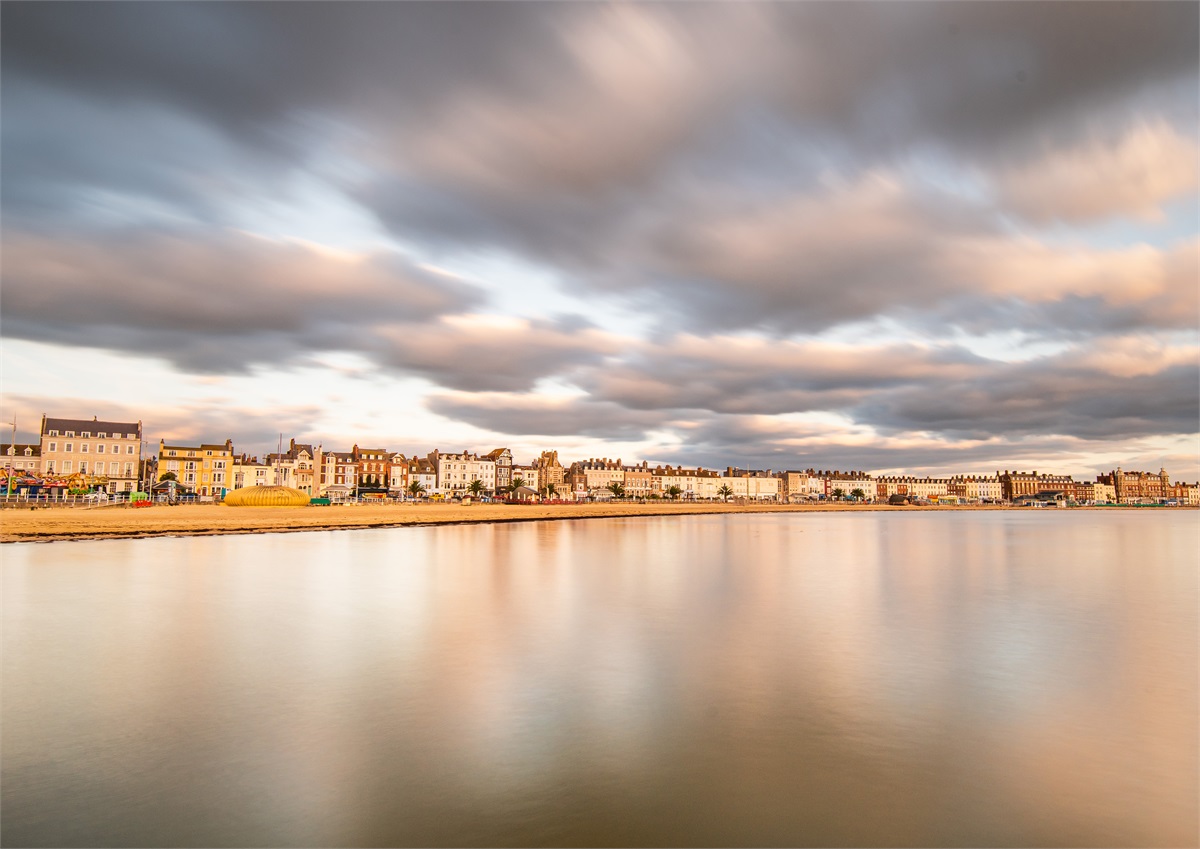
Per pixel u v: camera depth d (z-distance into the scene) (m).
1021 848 10.03
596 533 85.25
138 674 18.36
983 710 15.75
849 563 49.72
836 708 15.87
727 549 61.81
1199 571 45.59
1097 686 17.69
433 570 42.06
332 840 10.16
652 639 22.88
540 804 11.22
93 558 45.88
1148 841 10.22
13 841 10.05
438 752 13.23
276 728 14.45
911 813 10.98
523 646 21.77
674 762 12.81
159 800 11.30
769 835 10.31
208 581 35.78
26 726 14.52
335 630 24.08
